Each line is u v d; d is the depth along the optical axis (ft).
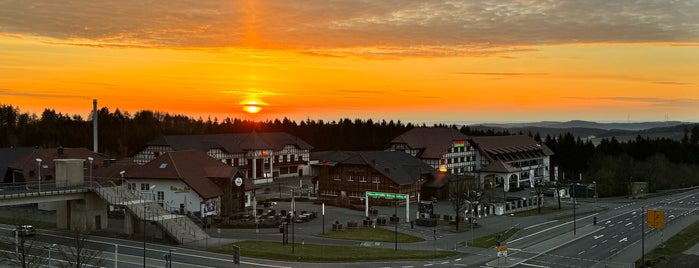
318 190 368.89
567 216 318.86
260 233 246.06
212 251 207.51
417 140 449.48
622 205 376.48
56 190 232.32
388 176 341.00
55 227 251.60
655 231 266.36
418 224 277.23
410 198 352.28
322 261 193.88
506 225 282.36
